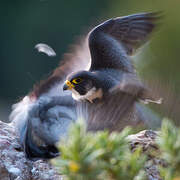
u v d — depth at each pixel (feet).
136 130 31.81
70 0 157.07
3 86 149.79
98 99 33.73
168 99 22.00
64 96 34.09
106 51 38.01
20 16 162.20
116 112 30.71
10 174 27.96
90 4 154.61
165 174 16.06
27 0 162.30
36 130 31.45
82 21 155.02
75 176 14.49
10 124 33.94
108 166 15.02
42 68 134.00
